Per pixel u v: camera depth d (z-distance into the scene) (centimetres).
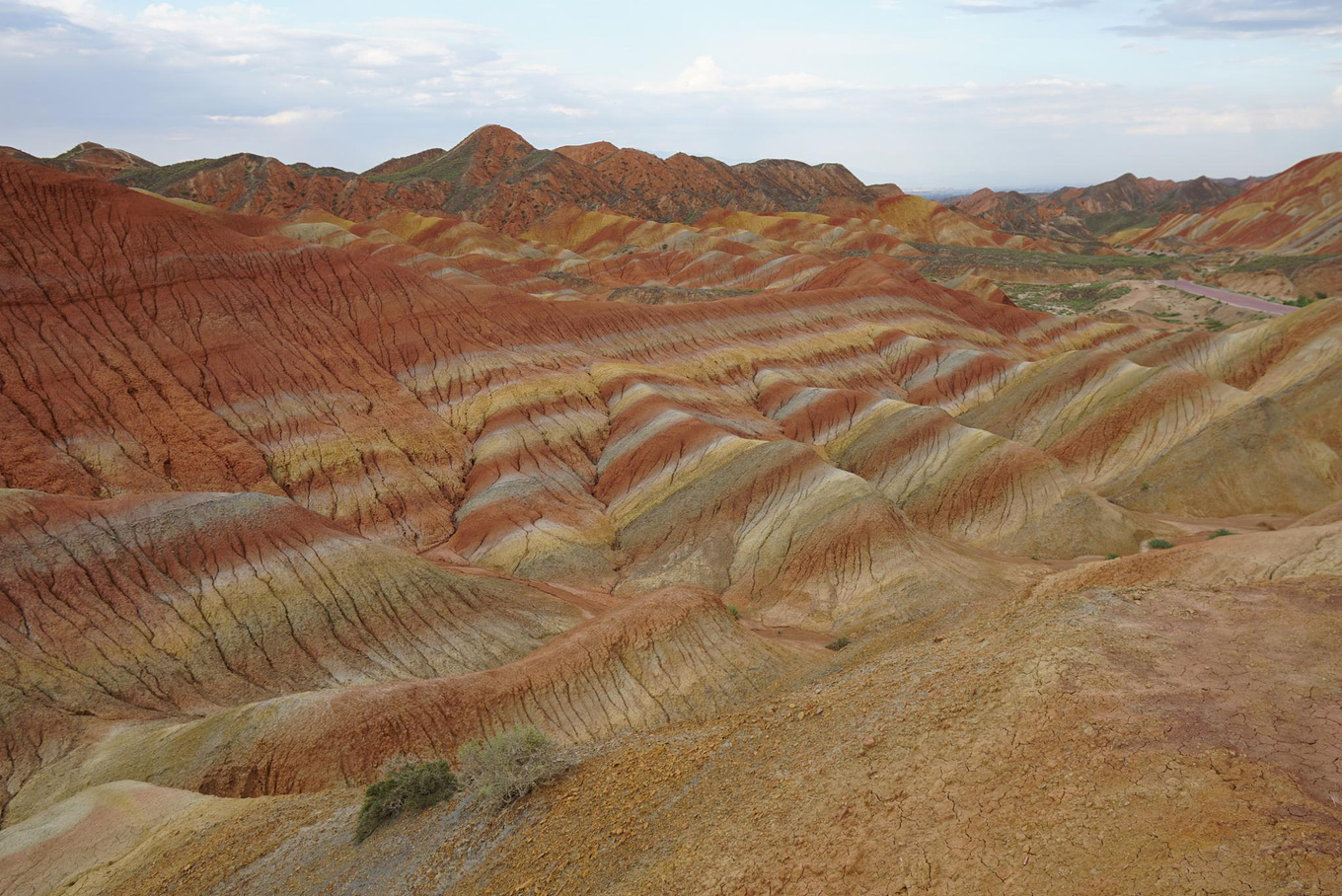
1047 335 12988
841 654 3027
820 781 1079
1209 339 8744
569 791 1434
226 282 7162
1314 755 812
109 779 2711
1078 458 7156
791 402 8669
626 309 9869
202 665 3566
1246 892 656
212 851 1806
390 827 1603
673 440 6700
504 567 5319
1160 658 1070
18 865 2059
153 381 6059
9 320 5778
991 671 1166
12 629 3397
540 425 7188
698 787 1259
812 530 5150
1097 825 790
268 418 6319
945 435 6825
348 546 4278
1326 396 6612
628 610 3500
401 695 2916
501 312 8781
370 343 7756
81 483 5031
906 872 833
